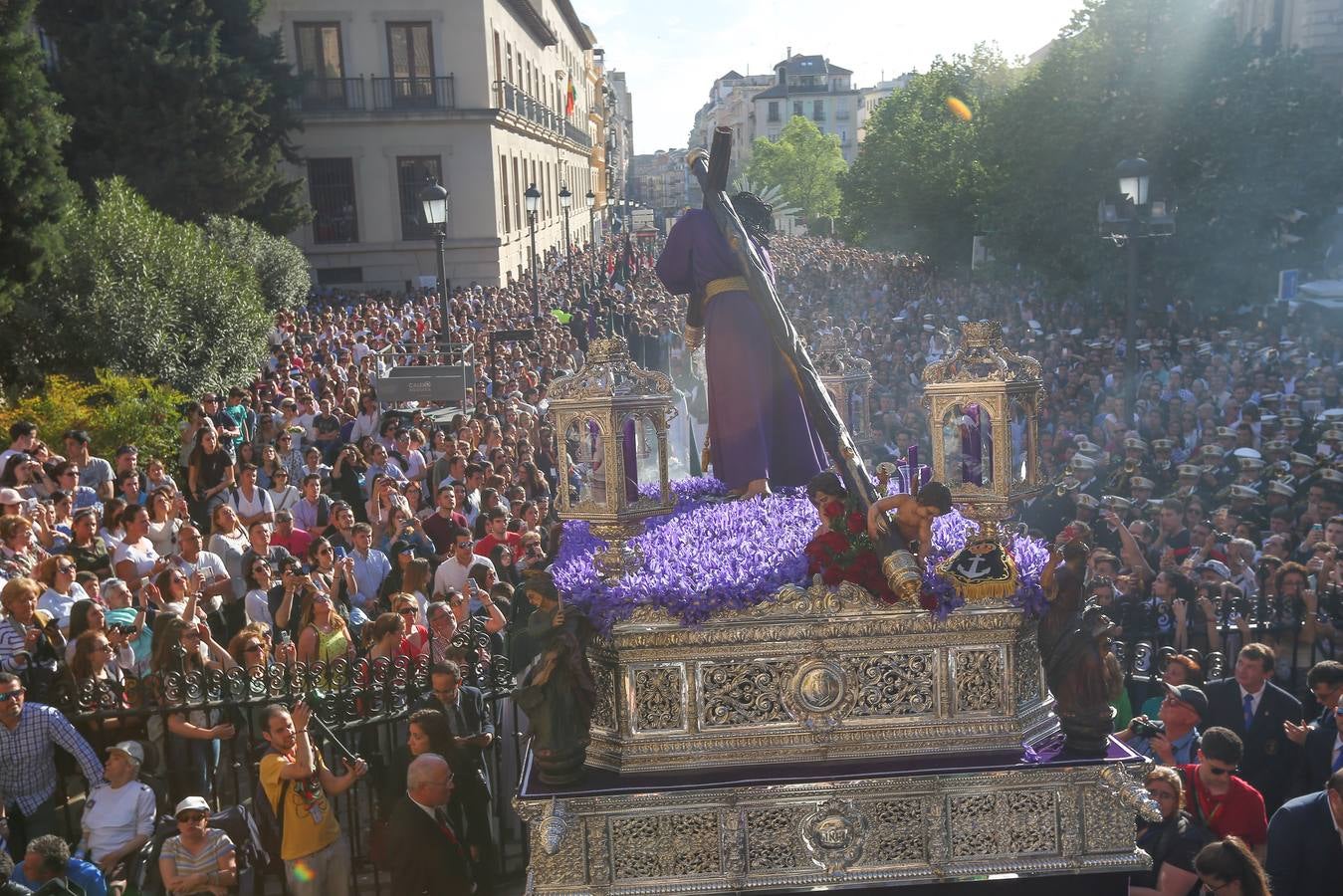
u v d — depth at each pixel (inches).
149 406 607.5
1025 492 192.2
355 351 943.7
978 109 1653.5
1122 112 1127.0
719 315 219.9
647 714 178.2
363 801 305.9
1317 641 330.6
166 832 238.4
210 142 1245.1
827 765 177.2
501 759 281.1
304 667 254.7
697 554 185.5
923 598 174.6
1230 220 1091.9
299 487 530.0
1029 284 1408.7
